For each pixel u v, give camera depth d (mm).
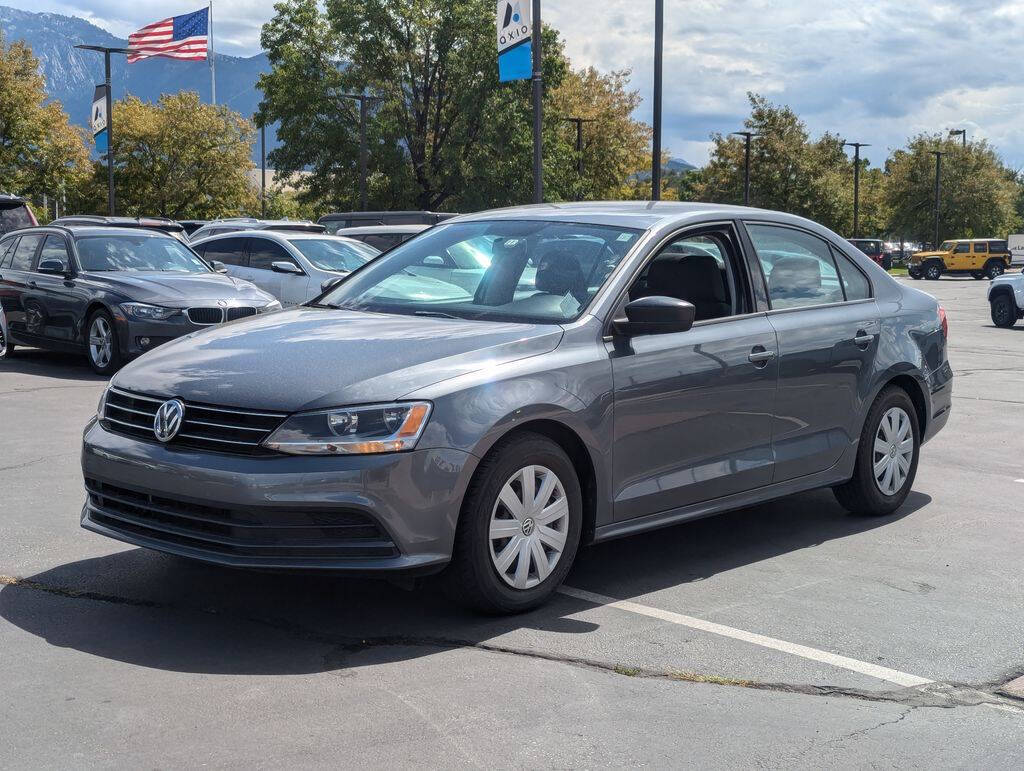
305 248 15656
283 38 48562
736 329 5227
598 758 3160
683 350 4914
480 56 46406
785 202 65000
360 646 4043
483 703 3535
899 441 6238
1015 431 9148
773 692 3701
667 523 4941
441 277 5184
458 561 4188
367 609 4465
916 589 4895
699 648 4094
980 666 3977
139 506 4246
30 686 3611
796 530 5957
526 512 4344
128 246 13281
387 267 5477
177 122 60875
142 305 11930
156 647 3994
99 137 35969
